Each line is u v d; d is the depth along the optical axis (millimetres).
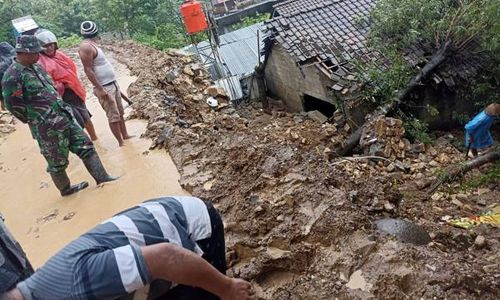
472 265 4098
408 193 8117
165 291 2324
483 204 7855
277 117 14391
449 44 11352
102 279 1927
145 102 8414
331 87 12141
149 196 5586
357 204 4824
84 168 6801
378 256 3928
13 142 8797
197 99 9547
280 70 15375
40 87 5477
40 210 5992
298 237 4199
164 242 2240
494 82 11922
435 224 5547
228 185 5238
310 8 14258
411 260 3877
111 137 7547
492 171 8719
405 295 3639
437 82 11266
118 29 22312
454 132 11891
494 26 10406
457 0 11406
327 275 3857
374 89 11336
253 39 19422
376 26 12391
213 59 16859
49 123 5594
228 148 5945
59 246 5133
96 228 2225
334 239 4164
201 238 2508
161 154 6559
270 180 5012
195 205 2553
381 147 9969
